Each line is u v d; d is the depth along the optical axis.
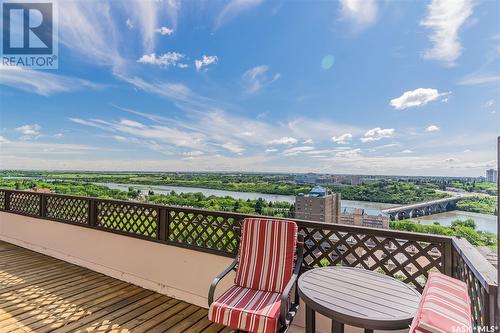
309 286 1.85
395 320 1.44
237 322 1.98
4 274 4.05
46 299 3.25
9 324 2.68
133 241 3.84
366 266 2.40
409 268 2.24
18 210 5.70
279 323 1.96
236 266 2.62
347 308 1.55
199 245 3.26
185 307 3.15
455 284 1.28
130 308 3.09
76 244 4.57
